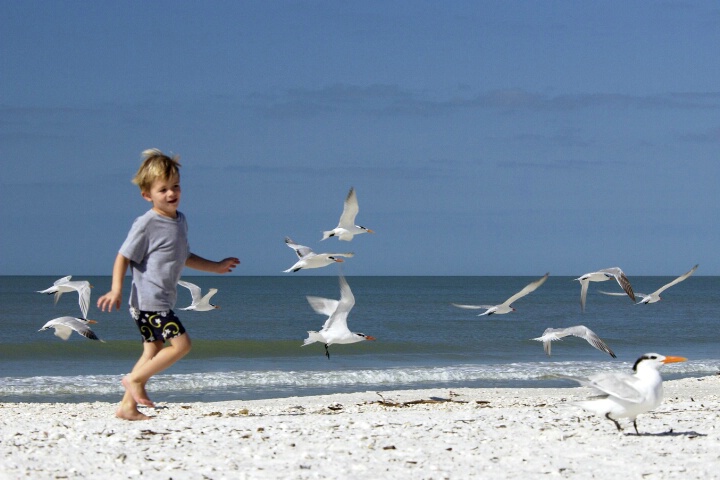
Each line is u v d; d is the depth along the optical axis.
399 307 76.62
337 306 12.89
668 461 7.41
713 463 7.30
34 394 21.47
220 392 22.08
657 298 21.30
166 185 8.84
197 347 34.69
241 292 116.81
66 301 78.81
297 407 16.34
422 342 37.94
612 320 59.22
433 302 88.31
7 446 8.23
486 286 163.88
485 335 44.31
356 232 17.97
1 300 80.19
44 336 40.94
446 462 7.43
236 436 8.95
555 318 61.53
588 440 8.66
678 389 20.50
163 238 8.88
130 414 10.30
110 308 8.76
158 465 7.26
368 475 6.84
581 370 27.05
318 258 15.98
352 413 13.81
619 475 6.83
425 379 25.00
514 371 26.67
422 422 10.76
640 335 45.66
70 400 20.64
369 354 33.44
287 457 7.67
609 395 8.33
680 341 42.47
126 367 28.25
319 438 8.80
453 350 35.25
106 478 6.72
